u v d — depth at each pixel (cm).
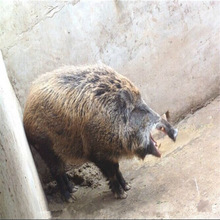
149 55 273
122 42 264
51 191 237
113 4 257
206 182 223
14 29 243
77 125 209
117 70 267
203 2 281
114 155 215
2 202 217
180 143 266
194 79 292
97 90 209
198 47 288
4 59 245
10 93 218
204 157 246
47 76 223
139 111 214
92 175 250
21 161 170
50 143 218
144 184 232
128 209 210
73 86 211
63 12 247
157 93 282
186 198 214
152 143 221
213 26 289
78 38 254
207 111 291
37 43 247
